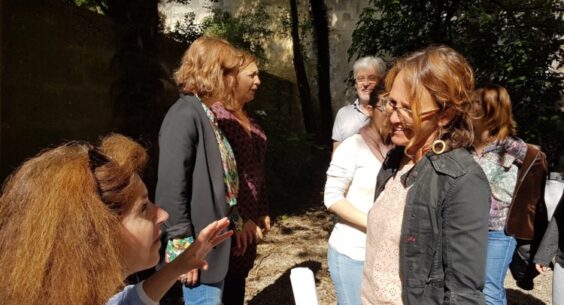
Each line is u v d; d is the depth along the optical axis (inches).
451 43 285.9
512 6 298.7
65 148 48.2
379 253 71.9
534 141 274.7
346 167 100.8
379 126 97.7
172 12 587.2
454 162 63.2
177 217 91.4
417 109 63.7
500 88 126.0
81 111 212.4
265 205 127.8
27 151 185.6
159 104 226.2
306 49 550.0
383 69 143.1
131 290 58.7
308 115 466.3
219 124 111.5
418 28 290.2
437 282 62.7
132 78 215.2
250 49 492.1
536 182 124.1
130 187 47.3
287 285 187.2
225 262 98.7
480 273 59.9
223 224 63.0
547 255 109.3
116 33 220.7
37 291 40.0
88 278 40.7
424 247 63.6
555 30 292.0
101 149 49.9
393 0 291.1
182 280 97.0
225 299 119.4
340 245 101.4
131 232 47.8
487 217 61.6
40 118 191.2
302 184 383.6
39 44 189.5
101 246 42.1
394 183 72.3
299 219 296.8
